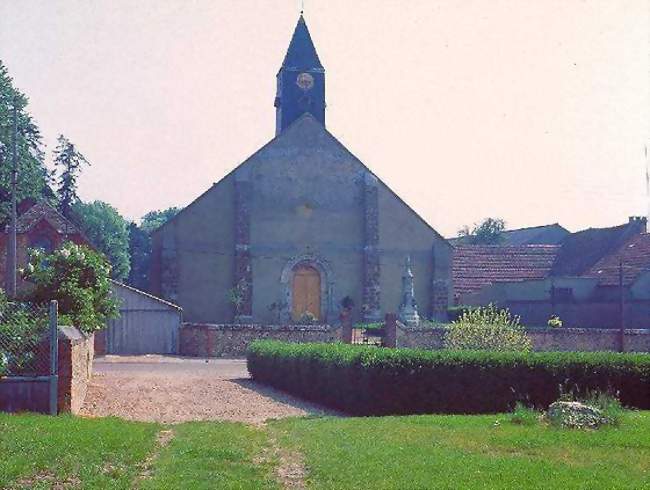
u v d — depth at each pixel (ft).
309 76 176.65
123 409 62.95
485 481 33.06
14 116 124.67
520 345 88.94
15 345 52.65
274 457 39.91
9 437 40.63
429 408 60.49
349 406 64.28
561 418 47.93
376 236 166.40
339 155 168.76
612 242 182.29
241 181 163.12
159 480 33.73
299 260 164.86
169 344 134.82
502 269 191.31
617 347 128.77
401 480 33.35
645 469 35.88
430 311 167.63
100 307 79.41
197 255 161.17
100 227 273.75
